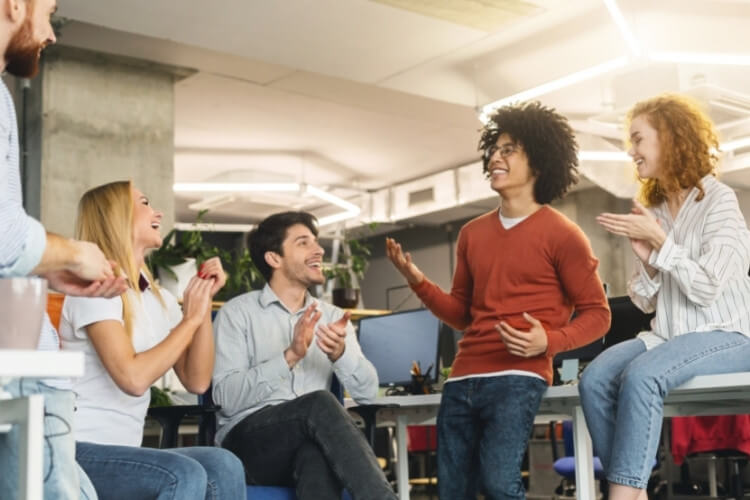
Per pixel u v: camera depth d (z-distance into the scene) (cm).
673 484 580
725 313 240
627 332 372
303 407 251
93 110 645
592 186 1075
